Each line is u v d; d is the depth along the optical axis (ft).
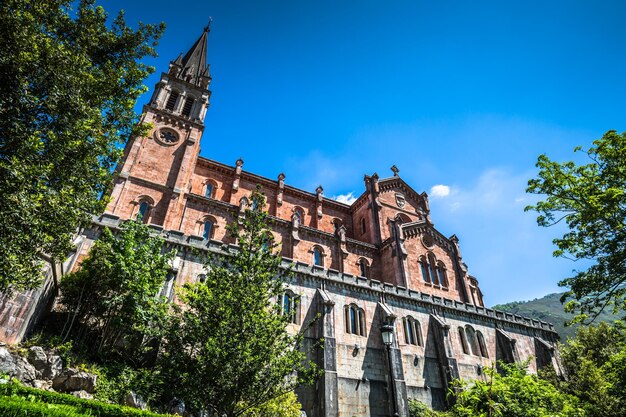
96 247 76.28
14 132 42.63
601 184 70.28
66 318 72.95
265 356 46.39
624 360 80.12
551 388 65.92
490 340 137.80
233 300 47.91
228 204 139.85
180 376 45.73
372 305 119.85
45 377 56.29
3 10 42.57
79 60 52.37
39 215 45.60
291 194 176.04
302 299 107.76
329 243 156.87
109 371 65.16
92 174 55.26
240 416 52.75
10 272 43.45
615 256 67.36
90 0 61.62
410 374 112.98
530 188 79.87
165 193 129.29
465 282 167.32
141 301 69.97
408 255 160.04
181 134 146.00
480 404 63.72
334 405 90.38
